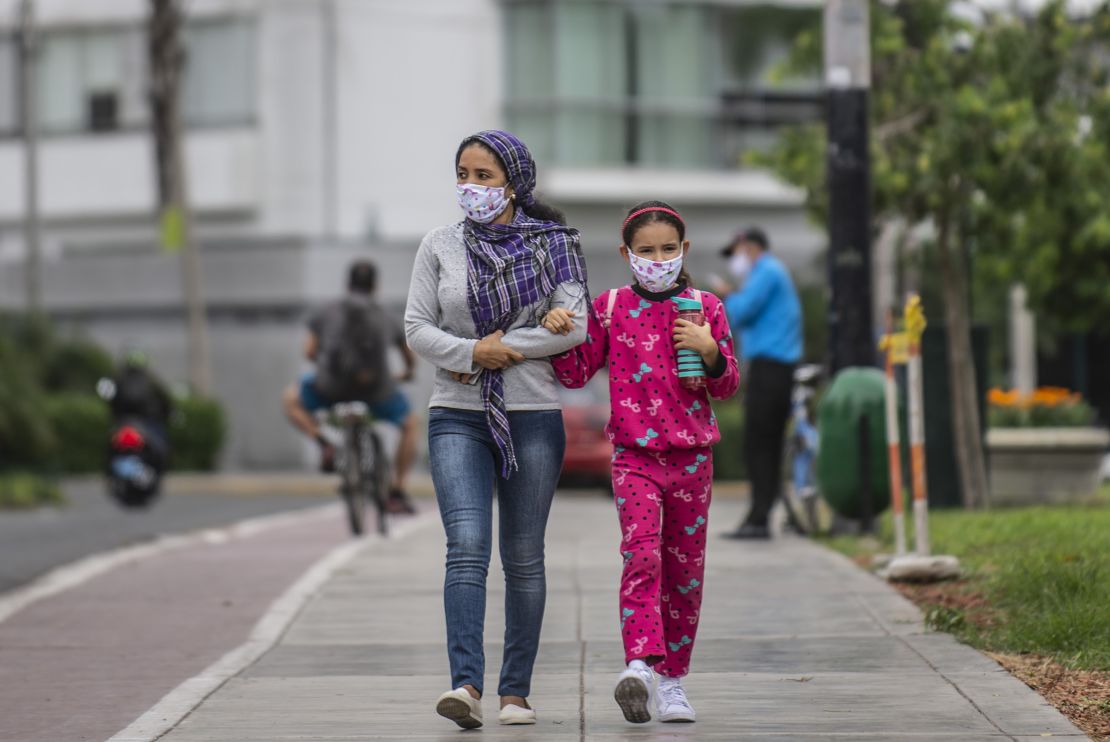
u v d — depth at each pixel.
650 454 15.28
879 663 17.83
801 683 16.92
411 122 82.62
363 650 19.69
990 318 72.31
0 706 16.86
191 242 78.31
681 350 15.18
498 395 15.01
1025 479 39.84
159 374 83.75
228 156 82.50
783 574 24.91
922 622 20.27
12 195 87.62
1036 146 35.75
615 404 15.34
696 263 86.81
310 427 34.12
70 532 38.31
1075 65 37.34
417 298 15.22
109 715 16.36
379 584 25.25
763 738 14.50
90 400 73.81
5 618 22.91
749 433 30.47
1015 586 20.80
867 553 27.19
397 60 82.44
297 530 37.38
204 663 19.33
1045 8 37.22
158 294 83.62
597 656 18.91
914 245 45.03
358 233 82.06
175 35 77.94
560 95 83.94
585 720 15.45
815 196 43.06
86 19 86.31
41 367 75.00
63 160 86.69
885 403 29.20
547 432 15.21
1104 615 18.25
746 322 30.36
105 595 25.16
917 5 38.25
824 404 29.50
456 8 83.12
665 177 85.38
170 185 78.38
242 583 26.31
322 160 81.62
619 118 85.31
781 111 87.62
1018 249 38.31
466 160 15.16
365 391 34.09
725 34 86.94
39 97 87.12
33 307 77.88
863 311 29.80
